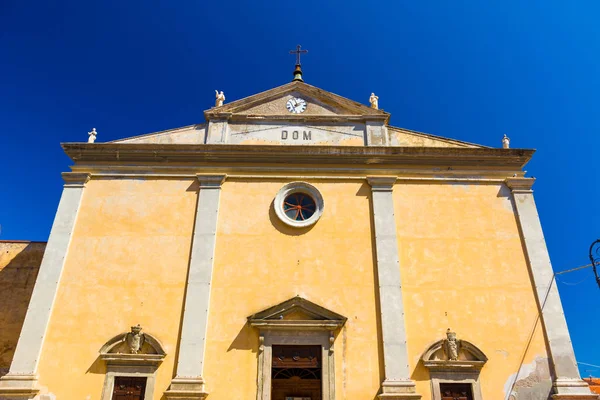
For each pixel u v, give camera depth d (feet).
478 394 42.04
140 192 50.98
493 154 53.21
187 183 51.67
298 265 47.32
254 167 52.60
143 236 48.60
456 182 52.19
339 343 43.93
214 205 50.01
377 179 51.70
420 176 52.37
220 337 43.88
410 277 47.01
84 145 52.65
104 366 42.57
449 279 47.01
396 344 43.60
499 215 50.47
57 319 44.45
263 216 49.88
